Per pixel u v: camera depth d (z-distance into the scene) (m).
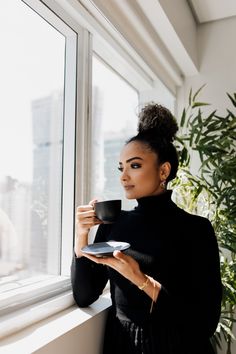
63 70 1.35
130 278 0.89
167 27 1.79
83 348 1.00
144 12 1.65
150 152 1.07
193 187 1.90
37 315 1.00
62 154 1.34
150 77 2.08
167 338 0.95
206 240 1.03
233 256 1.96
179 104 2.40
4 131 1.25
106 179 2.04
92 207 1.04
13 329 0.91
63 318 1.04
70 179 1.31
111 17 1.41
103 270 1.17
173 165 1.15
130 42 1.61
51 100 1.41
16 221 1.32
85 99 1.36
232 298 1.72
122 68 1.84
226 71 2.32
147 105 1.24
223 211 1.79
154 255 1.01
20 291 1.05
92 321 1.06
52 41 1.36
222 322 1.81
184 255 1.01
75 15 1.29
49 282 1.18
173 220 1.06
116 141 2.09
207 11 2.28
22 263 1.31
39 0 1.14
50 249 1.33
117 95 2.11
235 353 2.04
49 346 0.85
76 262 1.09
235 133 1.89
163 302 0.90
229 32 2.35
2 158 1.25
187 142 2.25
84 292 1.10
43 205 1.37
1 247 1.24
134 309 0.99
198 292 0.99
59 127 1.38
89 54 1.39
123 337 1.00
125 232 1.10
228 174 1.79
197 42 2.41
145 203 1.09
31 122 1.40
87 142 1.37
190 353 0.96
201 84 2.38
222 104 2.31
